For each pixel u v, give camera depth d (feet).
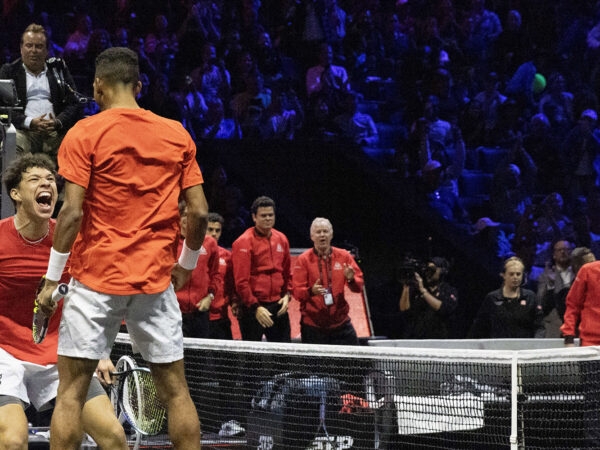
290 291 46.98
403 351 25.57
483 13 83.71
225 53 73.51
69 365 19.42
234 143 66.59
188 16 72.33
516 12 82.69
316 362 30.48
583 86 84.12
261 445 30.53
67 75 38.17
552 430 25.46
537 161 76.84
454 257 68.18
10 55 69.15
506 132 77.61
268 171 67.56
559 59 84.58
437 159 72.49
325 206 68.74
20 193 22.08
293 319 51.72
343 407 29.09
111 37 70.74
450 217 71.51
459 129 74.38
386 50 81.82
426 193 71.15
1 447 21.38
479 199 74.38
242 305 45.75
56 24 73.00
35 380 23.29
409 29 82.74
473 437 26.68
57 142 38.19
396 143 76.13
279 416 30.17
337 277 46.09
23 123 36.14
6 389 22.15
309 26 77.20
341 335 46.44
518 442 24.57
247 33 76.13
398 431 27.48
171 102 66.54
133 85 20.13
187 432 19.93
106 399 23.25
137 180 19.25
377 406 27.81
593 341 37.73
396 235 69.00
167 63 71.10
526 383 24.56
